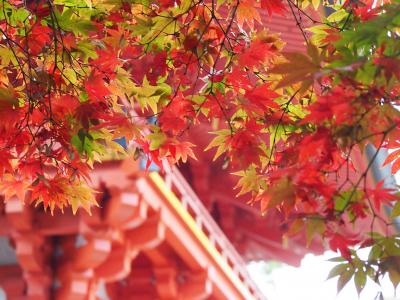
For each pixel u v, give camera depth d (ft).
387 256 10.12
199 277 33.30
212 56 12.73
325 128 9.75
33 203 26.89
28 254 27.50
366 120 9.78
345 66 9.07
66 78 12.67
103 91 12.29
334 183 10.28
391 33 9.35
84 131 11.96
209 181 40.78
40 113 12.48
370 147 20.77
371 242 10.25
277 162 11.96
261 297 40.16
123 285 34.01
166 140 12.19
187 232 31.09
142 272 33.58
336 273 10.29
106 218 26.76
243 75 12.30
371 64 9.13
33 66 13.03
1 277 29.48
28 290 28.66
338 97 9.40
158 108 12.64
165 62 12.54
